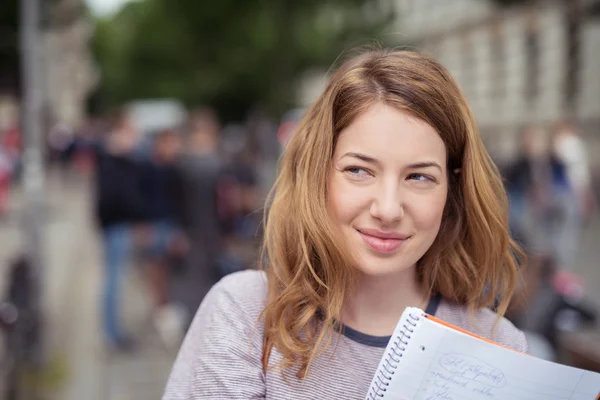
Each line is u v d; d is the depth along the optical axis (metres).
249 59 21.48
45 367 4.83
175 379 1.36
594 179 13.26
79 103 38.69
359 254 1.27
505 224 1.44
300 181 1.31
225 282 1.41
